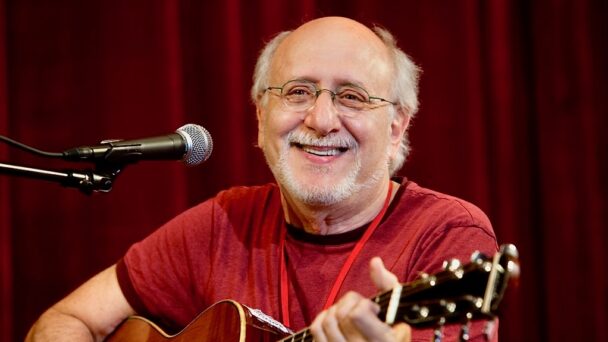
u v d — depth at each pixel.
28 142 6.11
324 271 3.90
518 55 6.07
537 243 6.02
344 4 6.12
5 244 5.98
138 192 6.05
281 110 3.92
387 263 3.81
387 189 4.03
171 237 4.27
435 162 6.03
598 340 5.82
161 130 6.03
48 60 6.14
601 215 5.88
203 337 3.76
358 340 2.84
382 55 4.00
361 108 3.87
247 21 6.14
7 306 5.97
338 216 3.93
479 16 6.09
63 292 6.10
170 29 6.04
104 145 3.33
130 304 4.28
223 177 6.06
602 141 5.91
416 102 4.23
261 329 3.65
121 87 6.08
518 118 6.05
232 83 6.05
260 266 4.03
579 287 5.87
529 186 6.03
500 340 5.93
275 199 4.22
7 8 6.12
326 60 3.89
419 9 6.07
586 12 5.93
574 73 5.94
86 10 6.13
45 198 6.12
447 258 3.71
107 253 6.07
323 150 3.87
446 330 3.47
